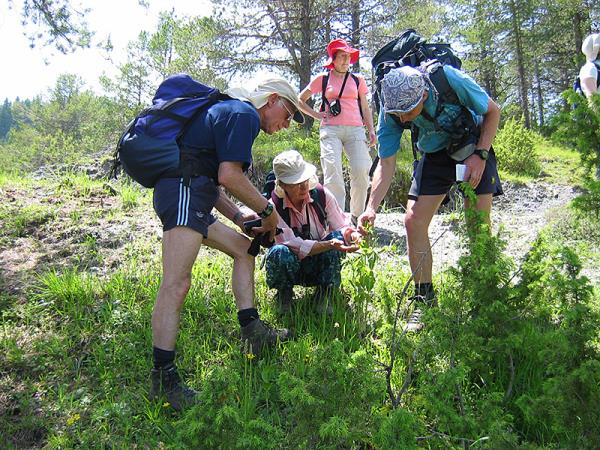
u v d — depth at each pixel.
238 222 3.62
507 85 37.59
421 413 2.69
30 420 2.95
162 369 2.97
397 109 3.18
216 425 1.96
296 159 3.73
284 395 2.19
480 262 2.59
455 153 3.43
